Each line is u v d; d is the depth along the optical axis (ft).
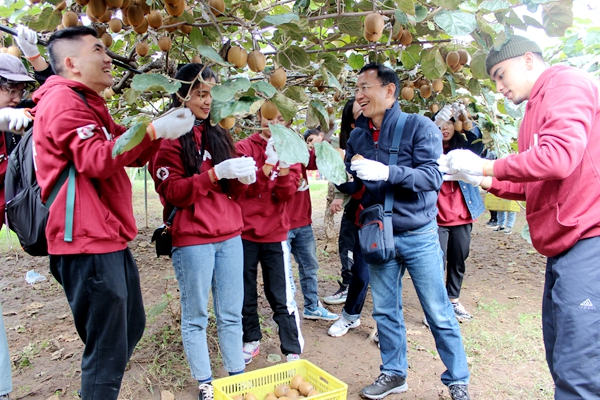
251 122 13.55
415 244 9.10
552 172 6.21
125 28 9.57
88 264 6.96
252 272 11.13
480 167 7.03
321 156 5.91
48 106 6.64
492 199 22.70
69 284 7.11
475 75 8.91
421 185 8.61
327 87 11.94
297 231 13.42
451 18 6.48
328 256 21.90
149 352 11.59
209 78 8.09
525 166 6.41
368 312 14.90
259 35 7.84
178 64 11.14
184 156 8.74
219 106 5.74
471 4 6.74
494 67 7.43
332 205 15.44
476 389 10.26
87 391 7.18
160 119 6.39
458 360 9.20
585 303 6.40
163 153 8.77
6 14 10.48
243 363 9.50
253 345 11.55
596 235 6.48
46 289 17.20
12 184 7.51
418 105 13.56
